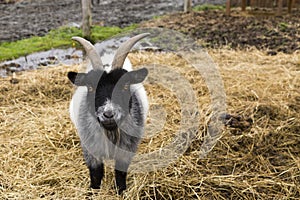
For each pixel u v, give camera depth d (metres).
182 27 10.35
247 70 7.18
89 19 9.20
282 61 7.69
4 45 8.94
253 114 5.50
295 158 4.65
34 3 14.95
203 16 11.88
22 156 4.64
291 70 7.25
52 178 4.27
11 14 12.74
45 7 13.96
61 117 5.40
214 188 4.12
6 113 5.67
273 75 6.96
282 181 4.22
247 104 5.80
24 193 4.04
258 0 13.12
